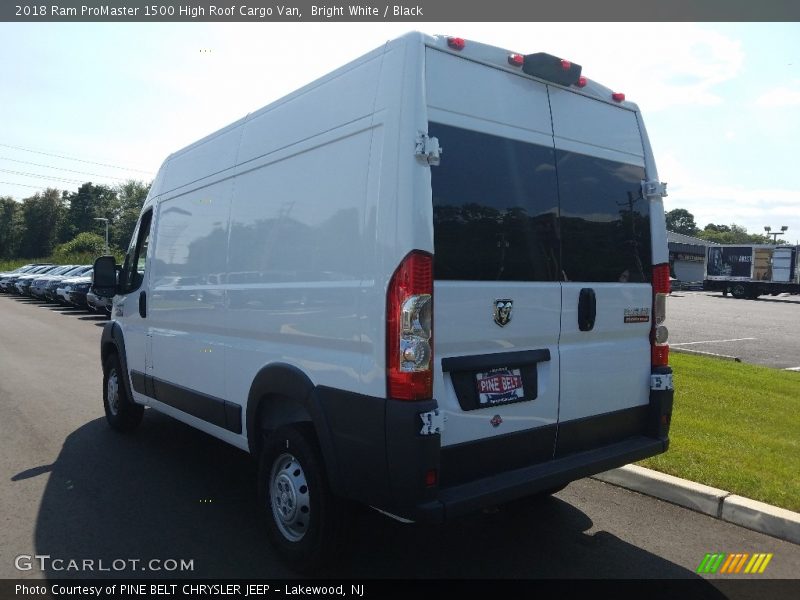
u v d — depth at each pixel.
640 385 4.11
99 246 62.94
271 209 3.92
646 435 4.16
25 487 4.84
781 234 60.91
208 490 4.82
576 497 4.74
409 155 2.98
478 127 3.28
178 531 4.09
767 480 4.62
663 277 4.22
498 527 4.21
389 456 2.94
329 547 3.38
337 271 3.31
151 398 5.65
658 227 4.23
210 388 4.59
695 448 5.34
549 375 3.54
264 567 3.64
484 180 3.27
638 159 4.19
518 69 3.51
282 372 3.63
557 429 3.59
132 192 93.00
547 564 3.70
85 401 7.80
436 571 3.61
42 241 94.69
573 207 3.72
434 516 2.88
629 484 4.88
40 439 6.14
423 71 3.08
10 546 3.86
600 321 3.81
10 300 29.25
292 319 3.62
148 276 5.62
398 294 2.94
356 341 3.14
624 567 3.67
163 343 5.32
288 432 3.57
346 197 3.29
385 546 3.93
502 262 3.32
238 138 4.43
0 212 95.31
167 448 5.89
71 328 16.64
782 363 11.38
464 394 3.15
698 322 20.30
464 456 3.16
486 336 3.22
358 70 3.35
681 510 4.50
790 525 4.00
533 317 3.44
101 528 4.12
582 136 3.84
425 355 2.93
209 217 4.68
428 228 2.97
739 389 7.82
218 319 4.42
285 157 3.83
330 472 3.26
